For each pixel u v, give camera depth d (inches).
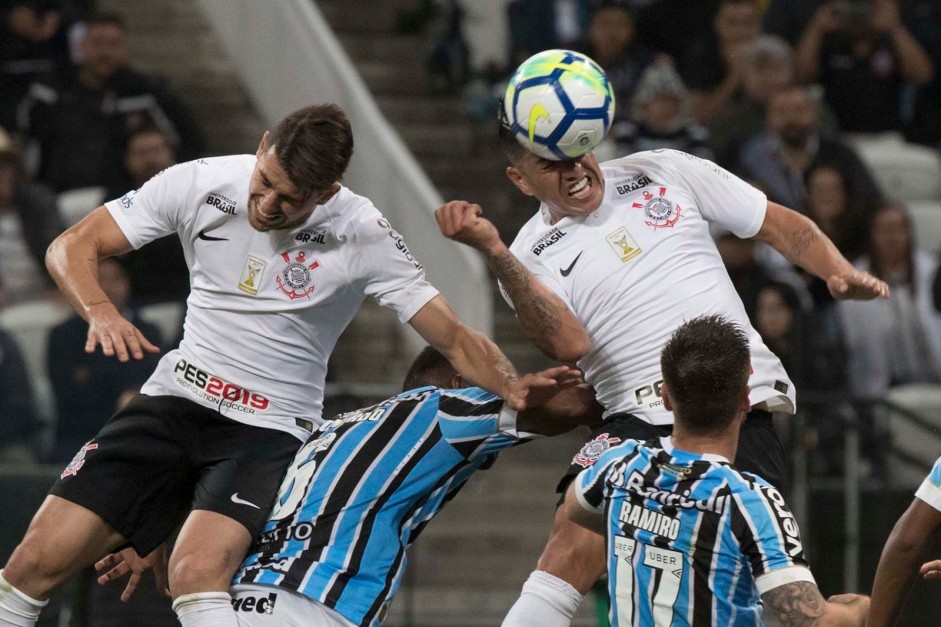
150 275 1096.8
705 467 466.9
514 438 556.4
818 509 1001.5
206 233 551.8
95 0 1537.9
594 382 573.6
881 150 1434.5
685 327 478.6
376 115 1353.3
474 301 1245.1
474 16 1706.4
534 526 1210.6
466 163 1512.1
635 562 475.8
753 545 455.2
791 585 447.8
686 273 559.5
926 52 1503.4
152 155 1238.9
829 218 1206.3
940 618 954.7
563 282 563.8
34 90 1327.5
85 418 1048.2
